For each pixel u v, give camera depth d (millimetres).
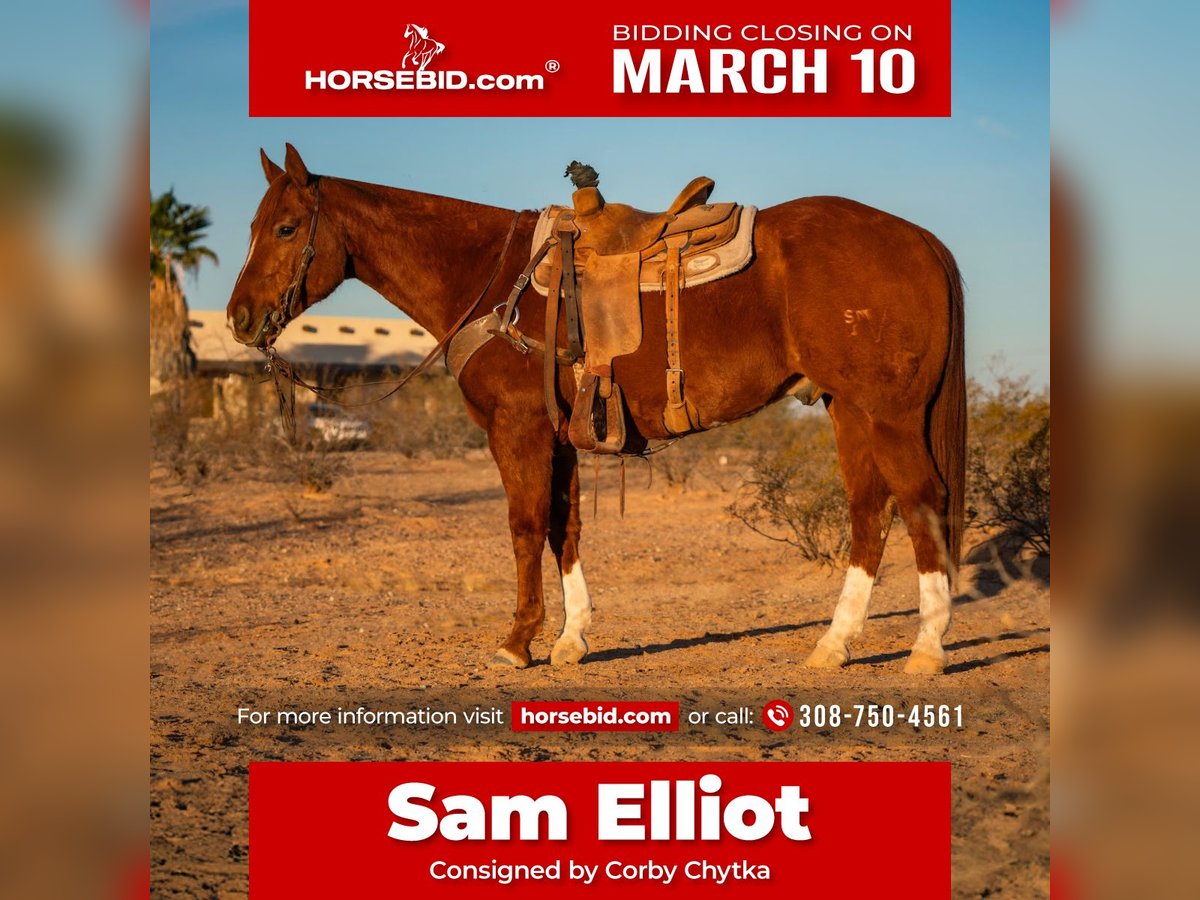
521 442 5879
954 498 5535
